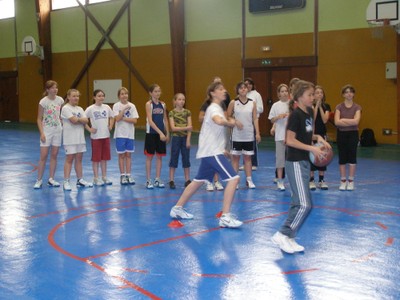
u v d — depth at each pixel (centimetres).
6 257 468
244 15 1703
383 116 1467
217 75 1789
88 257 467
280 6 1612
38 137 1725
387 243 503
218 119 535
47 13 2258
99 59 2114
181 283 400
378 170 983
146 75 1969
